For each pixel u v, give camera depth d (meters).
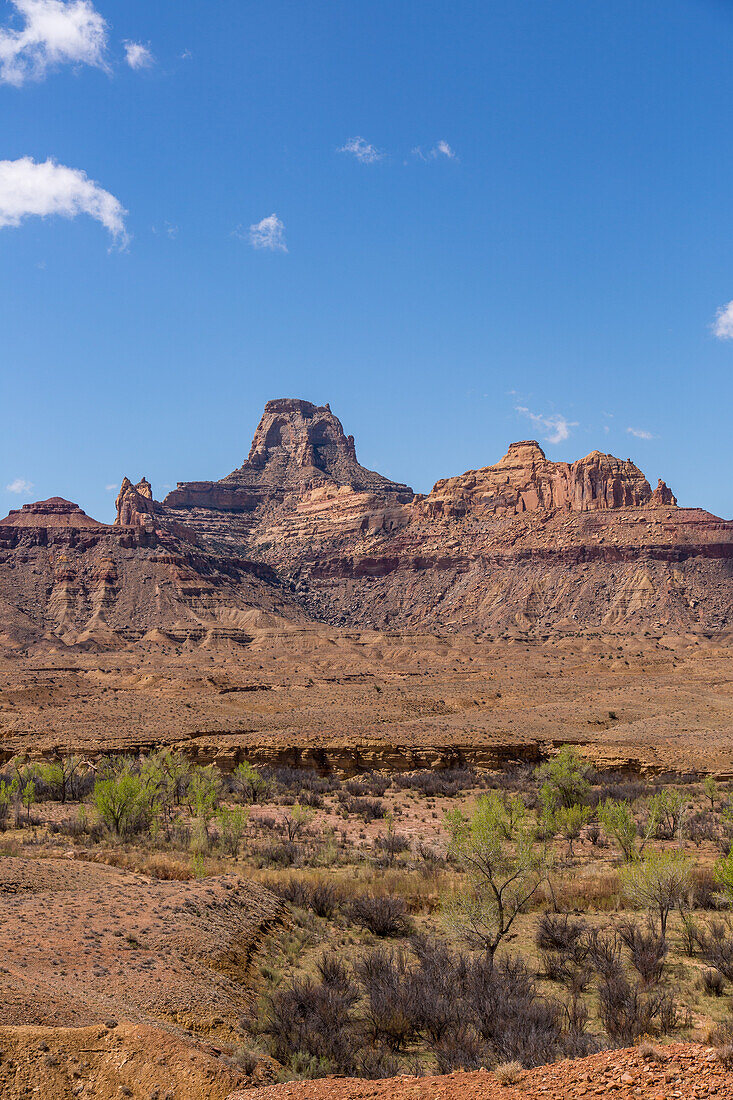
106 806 48.62
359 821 60.16
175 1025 18.89
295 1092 13.57
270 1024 20.30
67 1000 17.55
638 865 32.84
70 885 29.08
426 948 26.62
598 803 59.97
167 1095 14.33
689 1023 21.34
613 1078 12.13
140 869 37.03
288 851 44.50
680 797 54.81
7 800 56.09
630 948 27.78
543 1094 12.14
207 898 28.52
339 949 28.53
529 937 30.28
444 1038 19.89
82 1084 14.40
